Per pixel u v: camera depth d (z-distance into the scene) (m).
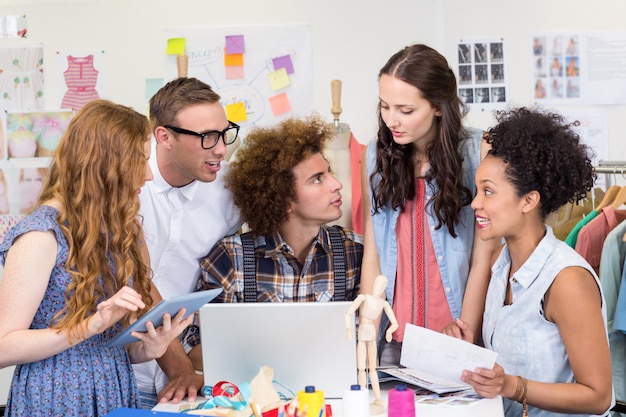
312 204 2.32
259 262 2.38
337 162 3.39
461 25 3.83
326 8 3.86
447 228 2.43
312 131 2.37
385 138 2.43
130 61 3.89
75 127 1.91
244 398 1.92
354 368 2.01
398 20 3.85
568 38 3.83
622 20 3.82
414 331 1.92
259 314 2.01
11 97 3.94
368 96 3.87
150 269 2.19
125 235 1.93
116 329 2.02
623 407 2.24
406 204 2.46
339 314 1.99
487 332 2.14
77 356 1.90
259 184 2.32
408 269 2.47
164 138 2.42
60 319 1.88
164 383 2.51
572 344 1.94
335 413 1.90
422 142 2.39
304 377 2.03
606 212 2.91
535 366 2.01
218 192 2.53
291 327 2.01
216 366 2.07
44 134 3.94
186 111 2.39
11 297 1.82
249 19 3.87
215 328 2.04
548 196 2.00
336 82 3.37
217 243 2.44
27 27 3.90
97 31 3.90
